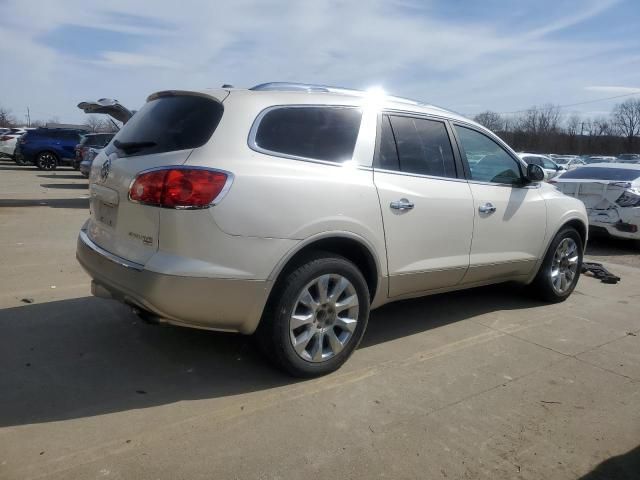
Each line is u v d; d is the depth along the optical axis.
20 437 2.81
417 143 4.20
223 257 3.13
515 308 5.42
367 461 2.77
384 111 4.04
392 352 4.16
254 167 3.24
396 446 2.91
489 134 4.87
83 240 3.80
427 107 4.44
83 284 5.44
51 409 3.11
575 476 2.74
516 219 4.91
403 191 3.93
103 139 19.50
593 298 5.96
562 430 3.16
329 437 2.96
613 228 8.93
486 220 4.61
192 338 4.18
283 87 3.76
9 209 10.86
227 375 3.62
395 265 3.95
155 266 3.07
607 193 9.00
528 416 3.30
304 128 3.57
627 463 2.87
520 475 2.73
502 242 4.82
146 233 3.18
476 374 3.84
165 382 3.49
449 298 5.66
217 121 3.28
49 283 5.46
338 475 2.65
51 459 2.65
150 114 3.67
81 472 2.56
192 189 3.06
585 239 5.84
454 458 2.84
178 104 3.54
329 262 3.51
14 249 7.00
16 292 5.12
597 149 79.69
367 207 3.68
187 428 2.98
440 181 4.27
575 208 5.61
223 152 3.20
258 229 3.20
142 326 4.37
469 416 3.26
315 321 3.56
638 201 8.77
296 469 2.67
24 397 3.22
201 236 3.08
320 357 3.61
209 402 3.27
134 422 3.01
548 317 5.19
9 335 4.11
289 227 3.30
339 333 3.73
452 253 4.37
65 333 4.19
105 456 2.69
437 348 4.28
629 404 3.50
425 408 3.32
